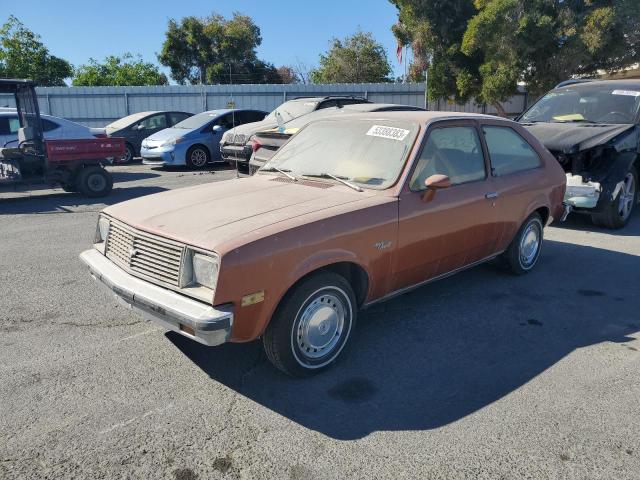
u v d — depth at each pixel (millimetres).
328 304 3455
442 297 4867
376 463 2639
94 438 2816
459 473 2568
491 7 20016
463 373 3535
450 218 4137
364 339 4031
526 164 5156
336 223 3350
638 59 21125
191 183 11922
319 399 3221
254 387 3346
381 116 4484
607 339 4039
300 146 4637
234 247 2895
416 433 2883
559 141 6910
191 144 14125
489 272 5551
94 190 10227
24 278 5375
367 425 2957
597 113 7855
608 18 19297
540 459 2670
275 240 3041
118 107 23500
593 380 3434
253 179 4422
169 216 3424
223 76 40625
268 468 2600
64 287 5117
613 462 2650
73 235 7211
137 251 3338
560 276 5453
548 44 20625
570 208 7254
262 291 3010
